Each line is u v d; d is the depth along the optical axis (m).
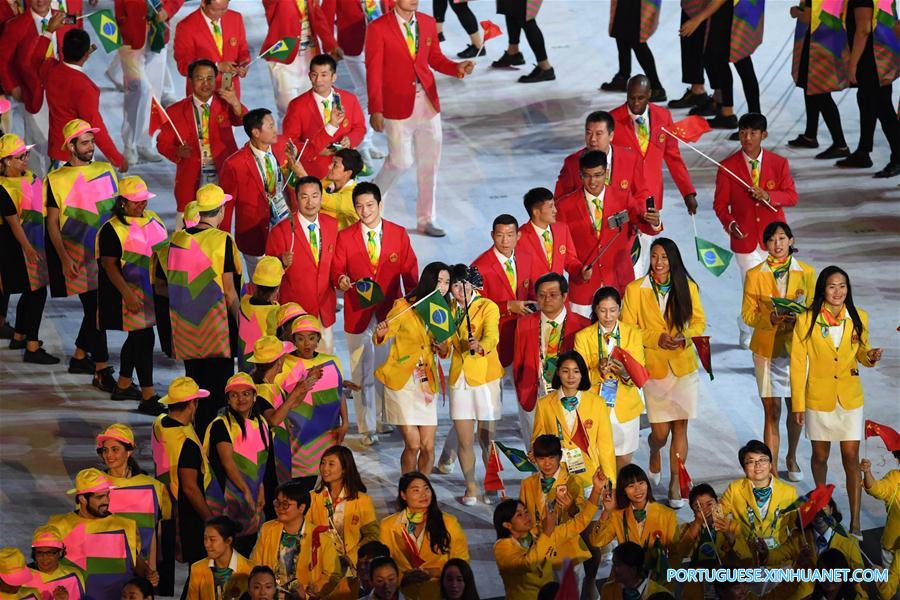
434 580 25.72
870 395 34.59
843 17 46.00
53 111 40.25
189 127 38.03
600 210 34.72
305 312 31.00
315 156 38.47
